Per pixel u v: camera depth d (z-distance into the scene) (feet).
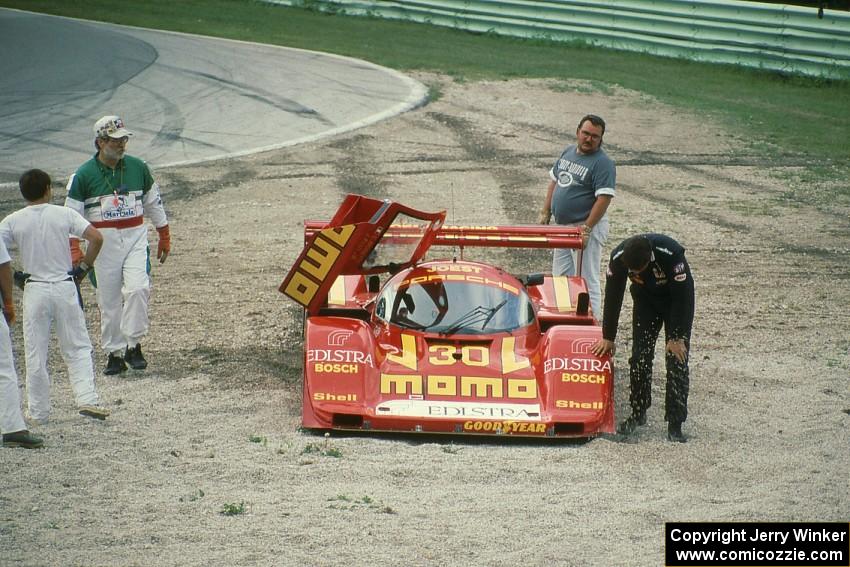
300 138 170.09
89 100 190.90
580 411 60.64
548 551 44.24
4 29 264.11
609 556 43.88
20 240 61.11
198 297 95.14
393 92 202.90
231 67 221.25
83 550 43.06
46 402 61.57
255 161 155.94
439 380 62.49
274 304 93.50
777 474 54.95
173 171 149.28
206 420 63.57
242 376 73.87
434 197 137.90
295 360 78.28
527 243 75.51
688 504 50.19
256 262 107.96
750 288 101.65
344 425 60.49
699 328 88.58
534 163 160.35
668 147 173.88
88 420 62.54
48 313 61.52
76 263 69.56
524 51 251.80
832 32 220.64
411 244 74.38
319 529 46.01
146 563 41.93
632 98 205.77
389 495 50.85
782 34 226.79
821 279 105.50
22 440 56.70
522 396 61.98
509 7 267.18
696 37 239.50
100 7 311.68
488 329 67.77
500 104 198.08
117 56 230.27
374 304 73.05
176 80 207.92
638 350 64.44
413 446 58.75
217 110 186.19
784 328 88.79
